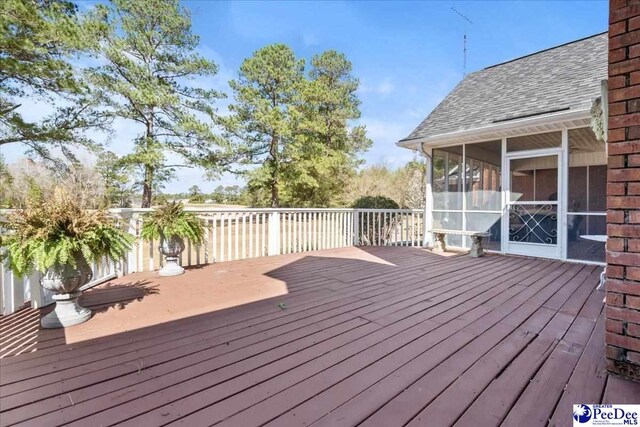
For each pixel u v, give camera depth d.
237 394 1.70
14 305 3.03
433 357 2.11
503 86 7.21
